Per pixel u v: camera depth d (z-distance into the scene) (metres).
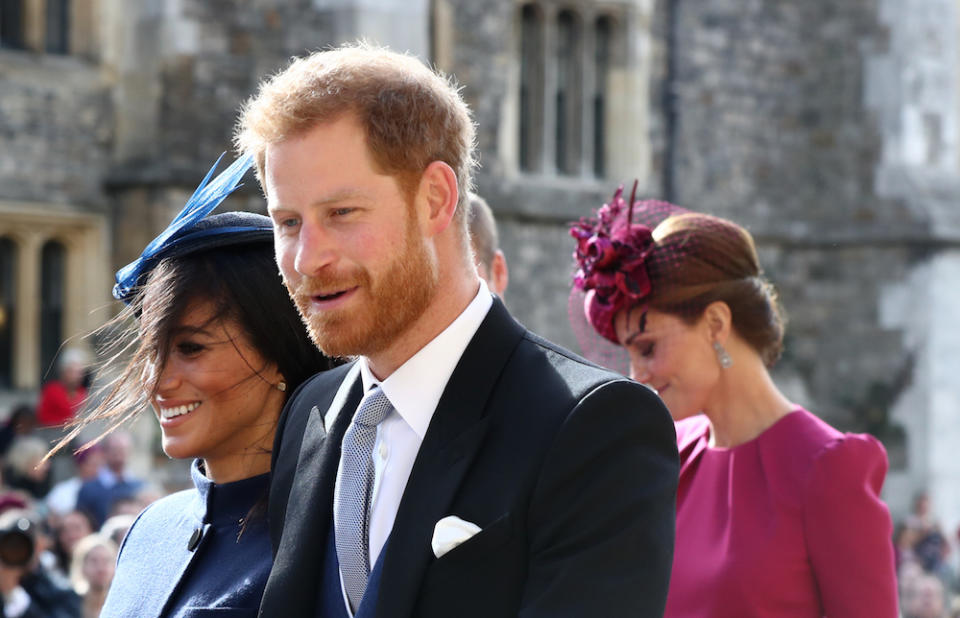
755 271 5.59
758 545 5.16
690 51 29.50
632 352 5.59
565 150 28.23
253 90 22.84
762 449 5.35
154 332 4.54
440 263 3.60
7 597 11.24
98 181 22.22
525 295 26.44
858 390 31.14
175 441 4.59
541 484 3.41
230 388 4.57
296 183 3.44
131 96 22.42
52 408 18.23
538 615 3.31
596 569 3.34
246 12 22.80
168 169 21.89
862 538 5.05
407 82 3.49
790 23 31.28
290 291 3.55
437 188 3.52
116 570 4.92
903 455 30.67
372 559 3.64
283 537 3.87
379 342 3.54
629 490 3.41
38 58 21.66
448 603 3.40
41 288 21.95
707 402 5.54
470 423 3.56
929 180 31.47
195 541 4.57
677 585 5.31
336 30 23.19
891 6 31.06
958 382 31.11
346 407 3.96
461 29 25.80
